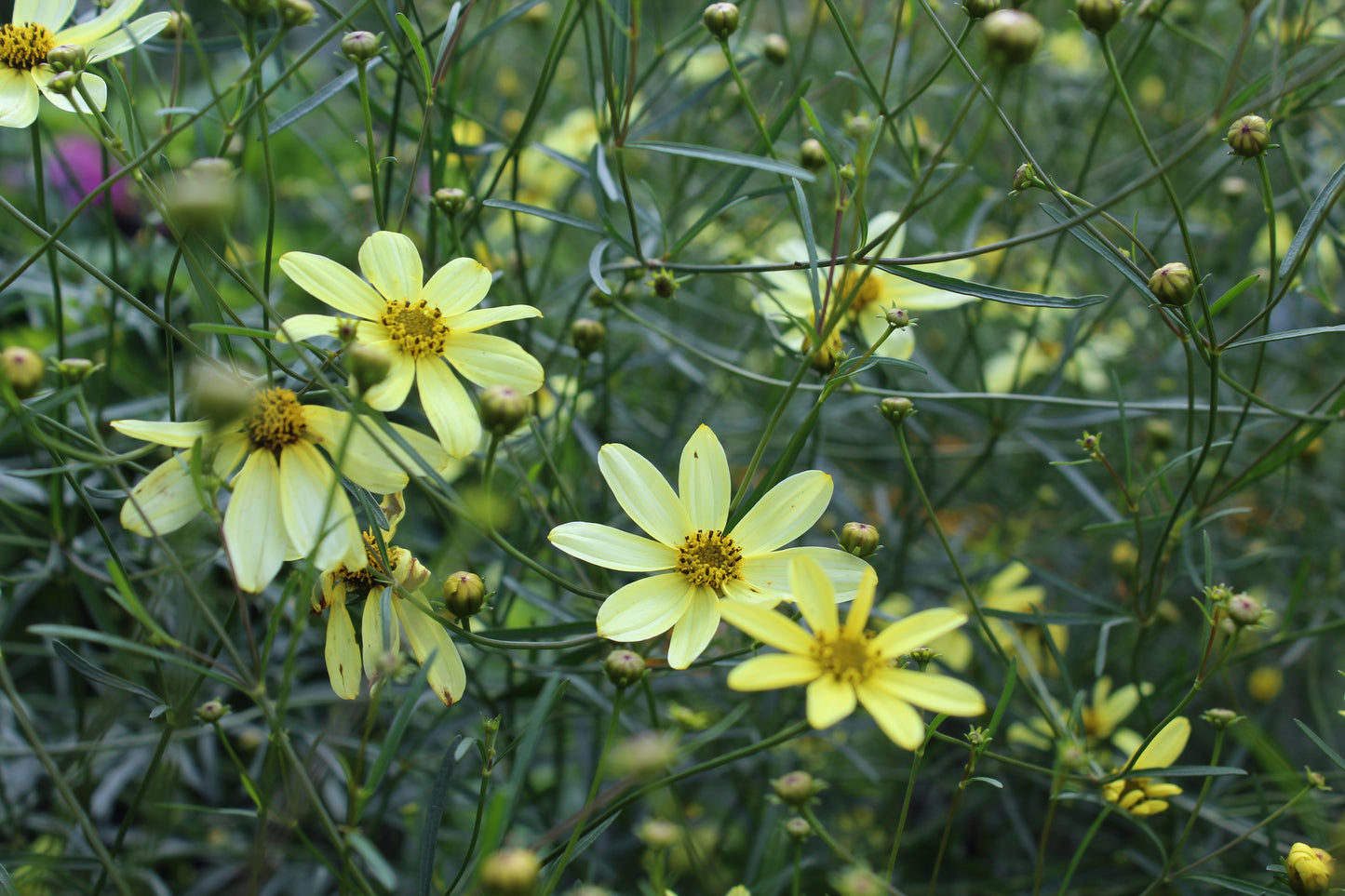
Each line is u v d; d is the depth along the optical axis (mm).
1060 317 468
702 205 485
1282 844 364
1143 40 371
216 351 345
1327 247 442
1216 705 411
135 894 303
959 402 403
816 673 271
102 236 471
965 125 471
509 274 418
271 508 283
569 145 488
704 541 301
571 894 326
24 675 418
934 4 441
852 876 296
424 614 297
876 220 374
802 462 420
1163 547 339
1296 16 432
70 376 286
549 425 392
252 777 374
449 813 379
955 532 476
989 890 385
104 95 315
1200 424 460
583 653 350
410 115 436
